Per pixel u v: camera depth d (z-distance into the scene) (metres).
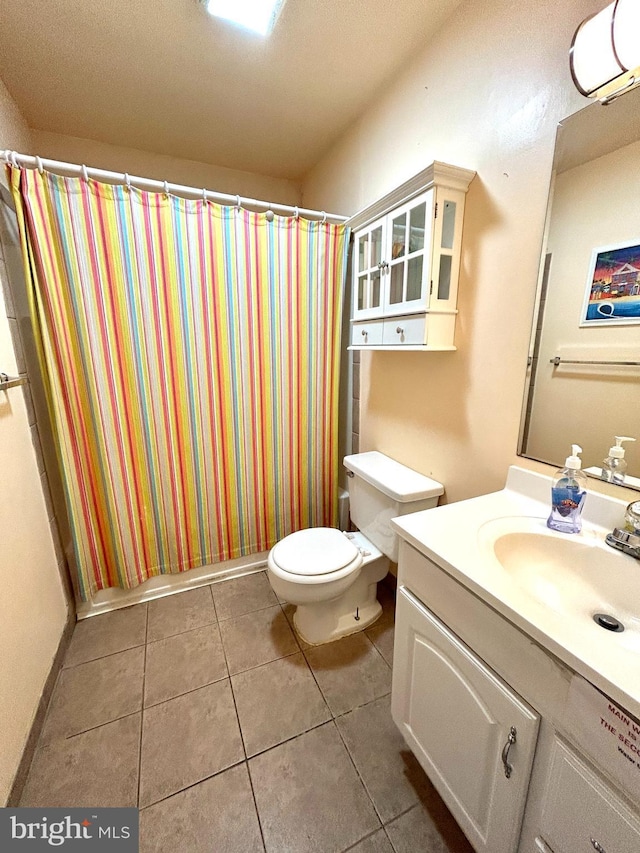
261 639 1.57
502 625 0.69
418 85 1.34
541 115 0.96
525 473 1.09
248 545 2.02
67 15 1.14
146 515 1.74
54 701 1.29
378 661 1.46
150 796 1.02
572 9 0.86
